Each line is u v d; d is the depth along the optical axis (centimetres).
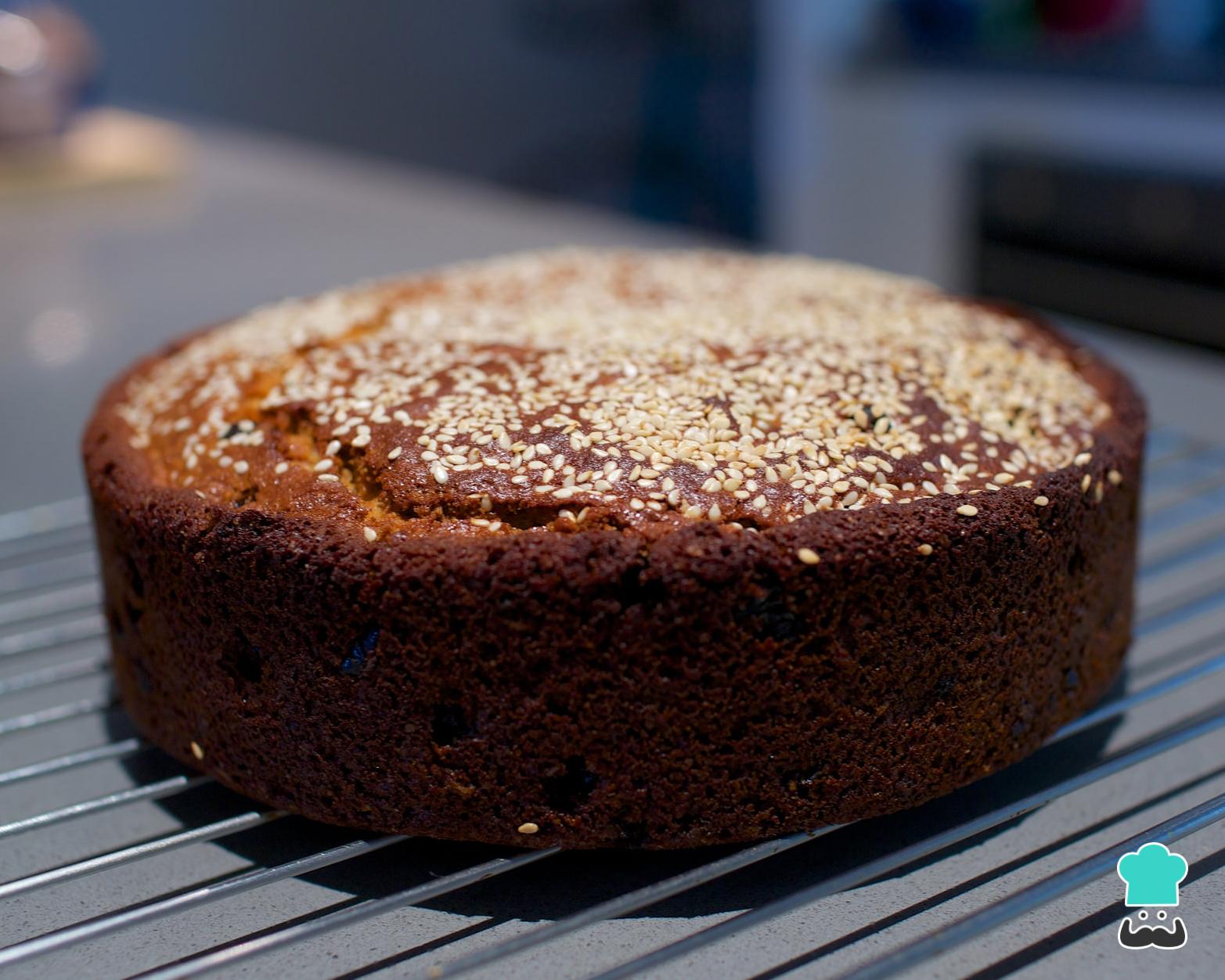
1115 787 33
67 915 30
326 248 77
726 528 30
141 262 76
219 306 67
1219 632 39
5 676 38
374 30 138
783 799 30
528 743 30
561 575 29
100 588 39
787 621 29
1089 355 39
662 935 29
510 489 31
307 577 30
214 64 141
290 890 31
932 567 30
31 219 86
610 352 35
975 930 27
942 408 33
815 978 28
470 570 29
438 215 86
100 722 37
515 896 30
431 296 42
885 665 30
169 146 101
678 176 128
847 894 30
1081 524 32
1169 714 35
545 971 28
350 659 30
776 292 41
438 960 29
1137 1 97
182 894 31
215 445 34
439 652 29
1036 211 88
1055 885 28
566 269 44
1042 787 33
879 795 31
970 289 94
